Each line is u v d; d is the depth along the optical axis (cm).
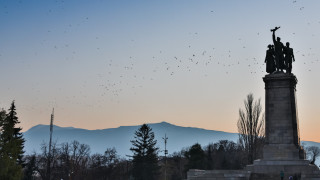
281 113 5709
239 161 11500
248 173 5212
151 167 12494
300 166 5256
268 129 5709
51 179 13550
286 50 5953
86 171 14612
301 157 5594
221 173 5212
